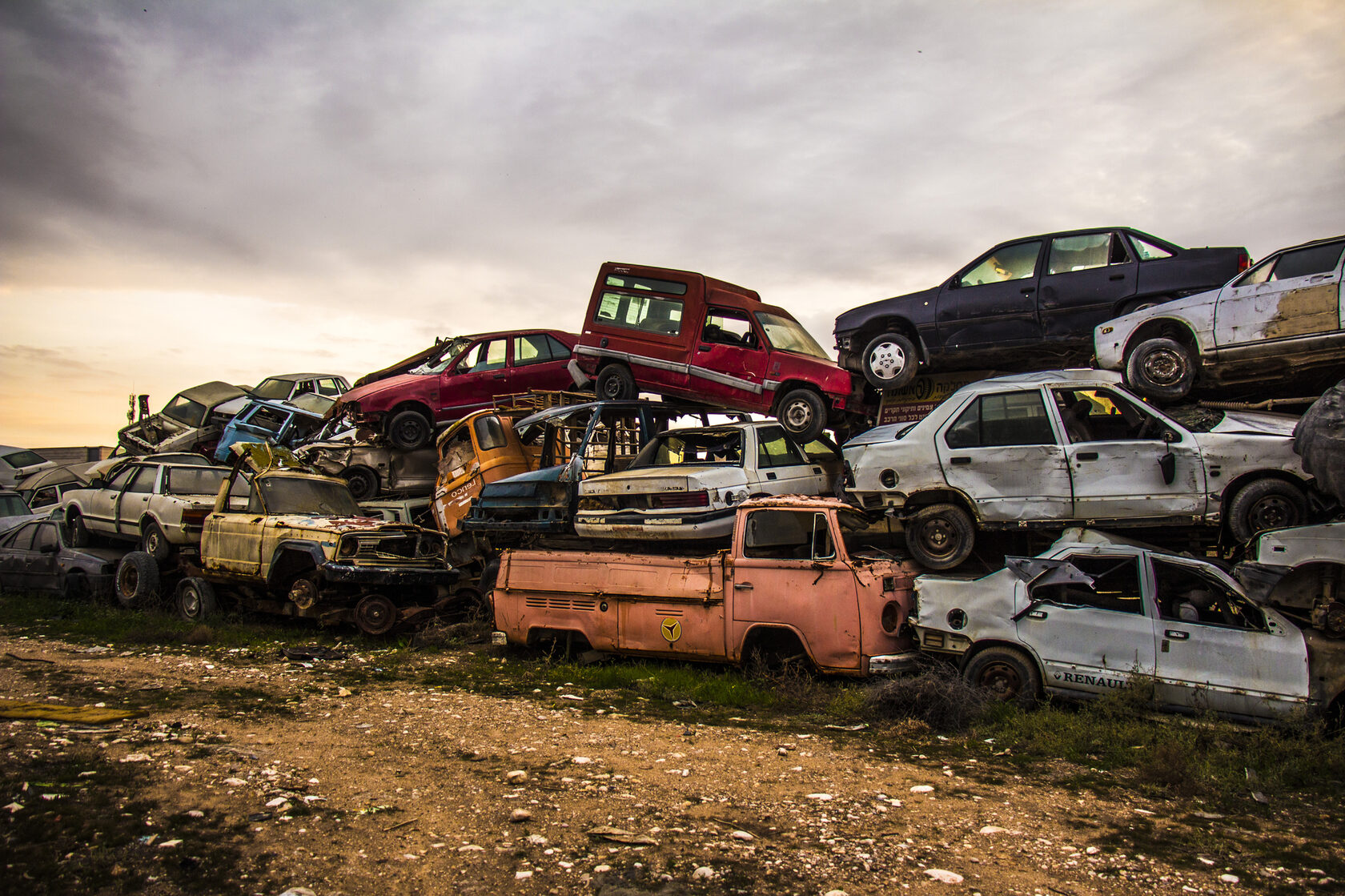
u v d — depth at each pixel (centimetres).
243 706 711
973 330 1115
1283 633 636
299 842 429
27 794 473
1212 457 798
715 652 843
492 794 513
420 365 1656
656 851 431
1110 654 681
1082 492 841
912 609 789
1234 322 897
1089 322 1041
